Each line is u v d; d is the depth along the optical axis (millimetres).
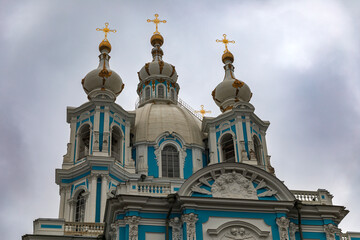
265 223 38031
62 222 42406
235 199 37938
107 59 58000
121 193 39156
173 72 64125
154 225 37844
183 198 37344
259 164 53312
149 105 58906
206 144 55500
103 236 41562
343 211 41094
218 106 58250
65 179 48938
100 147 49625
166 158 53250
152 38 68188
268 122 55781
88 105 52375
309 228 39875
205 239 36688
